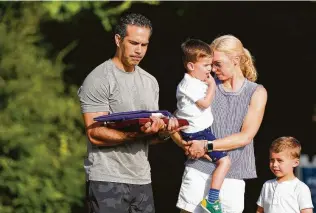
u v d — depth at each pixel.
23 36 24.31
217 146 13.20
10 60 23.67
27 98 23.61
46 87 24.41
